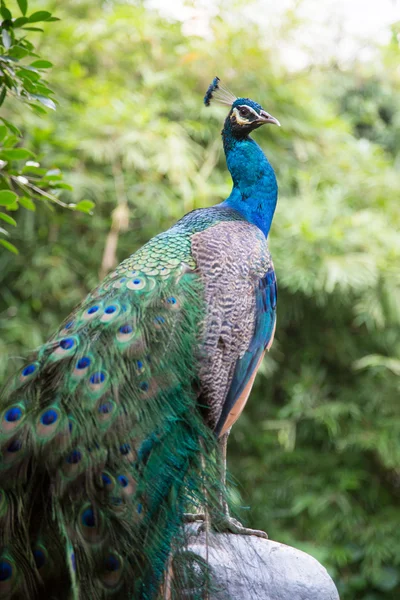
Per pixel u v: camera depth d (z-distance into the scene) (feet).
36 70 11.38
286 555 11.98
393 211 26.86
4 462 9.78
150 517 9.93
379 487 27.66
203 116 26.08
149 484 10.09
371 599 26.11
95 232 25.41
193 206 24.81
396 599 26.16
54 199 12.80
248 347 12.39
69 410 10.16
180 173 24.44
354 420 26.73
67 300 24.85
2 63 11.30
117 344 10.85
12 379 10.62
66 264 24.77
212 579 10.57
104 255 24.63
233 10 27.02
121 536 9.61
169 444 10.42
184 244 12.71
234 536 11.95
